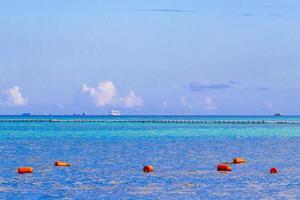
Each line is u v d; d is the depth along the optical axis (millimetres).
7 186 55906
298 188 54531
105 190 53281
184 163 79375
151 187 55094
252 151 103625
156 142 130125
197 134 177250
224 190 53156
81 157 88250
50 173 66500
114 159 84938
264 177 62938
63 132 184250
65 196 50062
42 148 107750
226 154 96000
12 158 86125
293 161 83000
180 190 53156
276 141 138625
